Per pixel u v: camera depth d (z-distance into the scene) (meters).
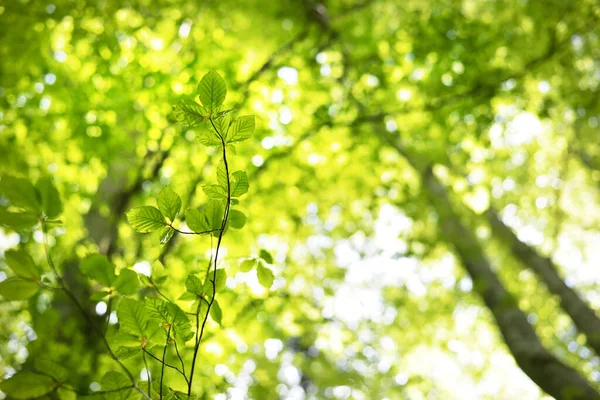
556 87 5.52
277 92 4.55
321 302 5.80
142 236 3.99
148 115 4.17
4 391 1.29
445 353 10.02
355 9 6.03
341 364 6.54
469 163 5.98
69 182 4.55
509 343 5.27
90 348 3.05
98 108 4.20
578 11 4.89
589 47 5.70
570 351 8.69
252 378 4.28
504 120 5.68
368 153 5.27
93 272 1.45
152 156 4.35
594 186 10.38
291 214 5.25
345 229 6.95
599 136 7.14
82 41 4.49
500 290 5.86
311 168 5.02
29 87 4.31
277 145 4.57
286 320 4.25
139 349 1.52
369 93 5.26
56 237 4.11
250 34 5.62
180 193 4.21
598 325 5.81
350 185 5.56
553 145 8.52
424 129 5.29
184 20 4.87
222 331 3.11
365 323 7.89
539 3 4.99
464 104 5.02
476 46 5.06
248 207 4.43
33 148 4.34
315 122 4.78
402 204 6.41
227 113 1.41
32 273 1.30
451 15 5.21
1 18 4.19
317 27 5.54
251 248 4.36
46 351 1.95
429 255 8.19
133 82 4.18
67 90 4.21
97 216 4.49
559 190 9.59
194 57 4.23
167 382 2.63
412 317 8.78
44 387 1.33
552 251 10.59
